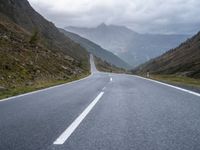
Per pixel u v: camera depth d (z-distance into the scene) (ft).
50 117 27.27
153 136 19.24
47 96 50.24
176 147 16.49
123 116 27.35
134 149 16.17
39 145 17.17
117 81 98.78
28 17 431.43
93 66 556.92
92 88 67.82
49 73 148.77
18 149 16.31
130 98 43.27
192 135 19.36
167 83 82.64
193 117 26.25
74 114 28.99
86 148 16.49
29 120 25.71
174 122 23.99
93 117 26.99
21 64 131.34
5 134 20.10
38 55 179.83
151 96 45.73
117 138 18.81
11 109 33.42
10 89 71.31
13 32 236.43
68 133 20.30
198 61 349.82
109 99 42.42
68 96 49.26
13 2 409.28
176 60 484.74
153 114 28.17
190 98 41.86
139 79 113.39
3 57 125.39
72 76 176.96
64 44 527.40
